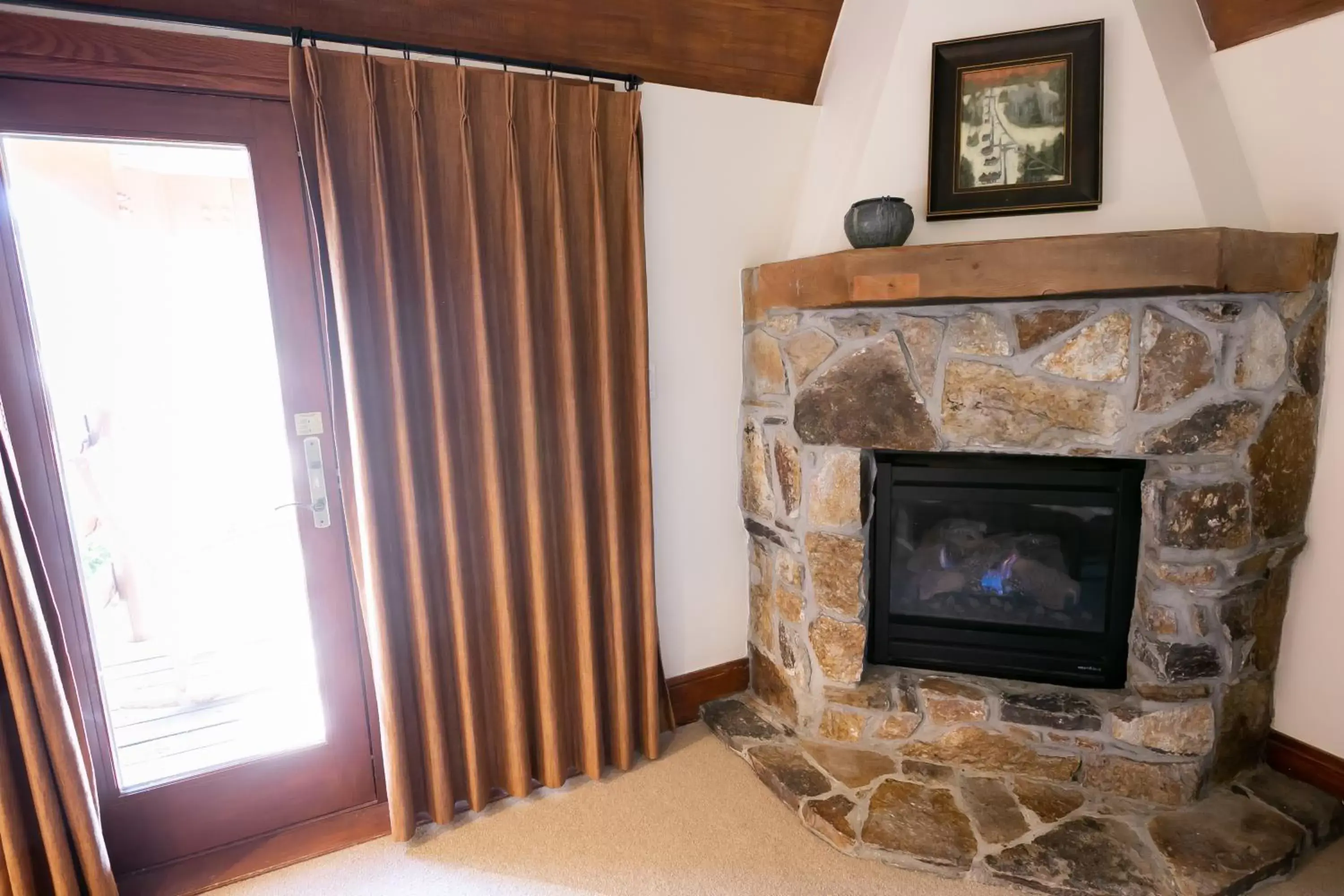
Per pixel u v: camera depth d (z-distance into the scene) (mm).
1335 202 1883
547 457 2180
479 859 1993
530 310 2021
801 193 2566
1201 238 1708
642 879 1908
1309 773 2098
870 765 2268
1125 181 1953
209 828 1980
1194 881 1744
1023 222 2055
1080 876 1774
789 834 2062
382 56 1897
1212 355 1862
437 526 2037
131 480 1868
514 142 1927
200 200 1811
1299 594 2109
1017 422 2033
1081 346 1935
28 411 1688
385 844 2053
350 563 2057
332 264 1768
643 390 2262
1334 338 1972
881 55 2180
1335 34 1823
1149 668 2045
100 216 1734
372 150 1777
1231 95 2068
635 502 2359
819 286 2094
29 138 1637
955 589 2395
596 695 2293
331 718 2096
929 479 2277
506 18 1975
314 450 1972
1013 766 2197
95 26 1587
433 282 1884
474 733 2117
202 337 1871
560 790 2297
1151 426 1919
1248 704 2105
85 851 1706
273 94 1785
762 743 2434
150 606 1954
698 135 2373
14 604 1560
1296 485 2020
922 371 2096
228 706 2082
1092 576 2217
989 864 1827
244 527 1998
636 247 2182
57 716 1635
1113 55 1946
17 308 1654
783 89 2490
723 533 2693
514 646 2133
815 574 2338
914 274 1915
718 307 2533
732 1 2174
